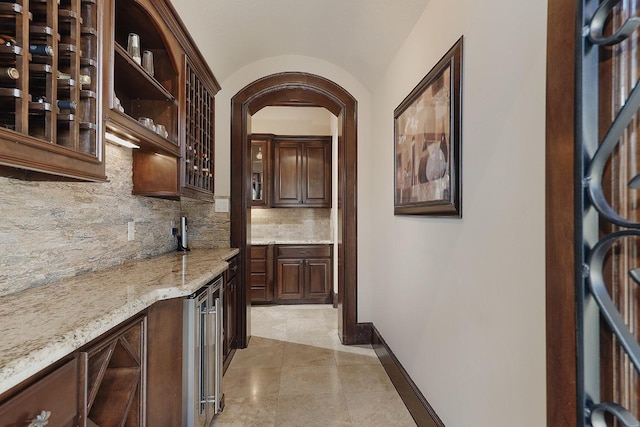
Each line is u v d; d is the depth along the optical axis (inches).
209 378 70.9
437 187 67.3
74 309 40.2
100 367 40.6
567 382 26.5
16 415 26.9
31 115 40.4
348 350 122.0
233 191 123.3
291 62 126.0
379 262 117.2
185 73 82.0
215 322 76.0
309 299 187.3
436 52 71.2
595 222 24.9
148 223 93.0
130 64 59.1
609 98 24.1
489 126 50.1
